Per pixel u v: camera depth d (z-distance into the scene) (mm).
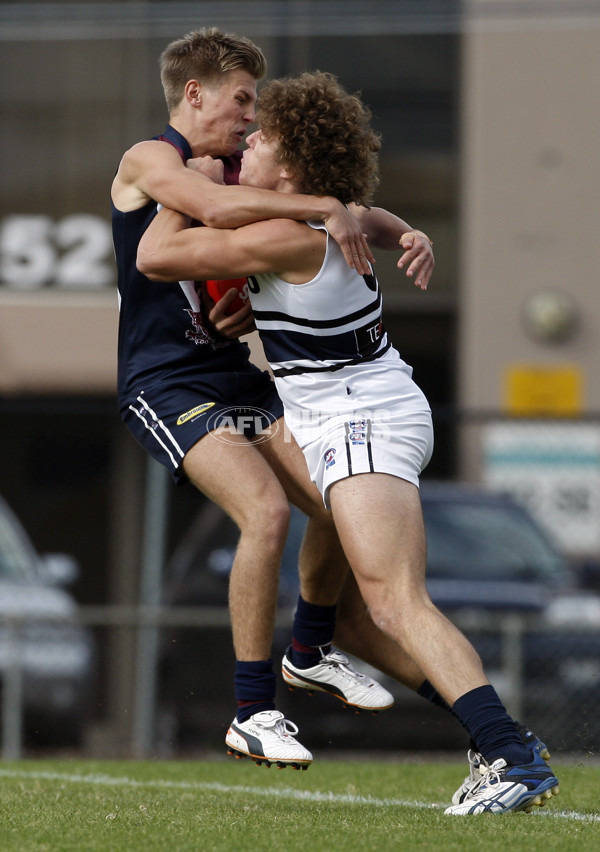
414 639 14242
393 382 15078
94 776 21547
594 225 46594
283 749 15336
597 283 46562
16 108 47719
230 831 13492
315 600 16969
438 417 37281
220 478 15641
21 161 47656
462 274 46906
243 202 14859
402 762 25875
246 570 15359
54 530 48000
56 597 34688
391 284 46938
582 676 29375
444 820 14055
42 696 31359
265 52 46156
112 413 34344
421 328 46969
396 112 47000
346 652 17531
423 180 47188
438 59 47062
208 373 16484
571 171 46656
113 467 47938
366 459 14609
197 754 30531
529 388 46500
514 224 46750
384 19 46438
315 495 16312
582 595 31250
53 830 13594
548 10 44125
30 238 47250
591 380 46375
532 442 38000
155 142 16328
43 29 47469
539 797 14320
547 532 33594
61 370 46500
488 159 46875
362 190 15109
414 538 14453
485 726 14297
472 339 46625
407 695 28812
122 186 16328
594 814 15586
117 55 47438
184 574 32844
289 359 14992
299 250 14625
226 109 16719
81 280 47094
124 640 31781
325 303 14750
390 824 13930
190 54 16797
